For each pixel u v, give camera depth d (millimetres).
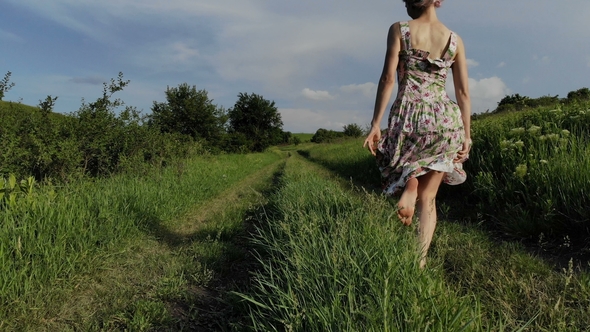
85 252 3600
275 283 2801
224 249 4148
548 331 2031
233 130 58531
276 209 5594
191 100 27922
